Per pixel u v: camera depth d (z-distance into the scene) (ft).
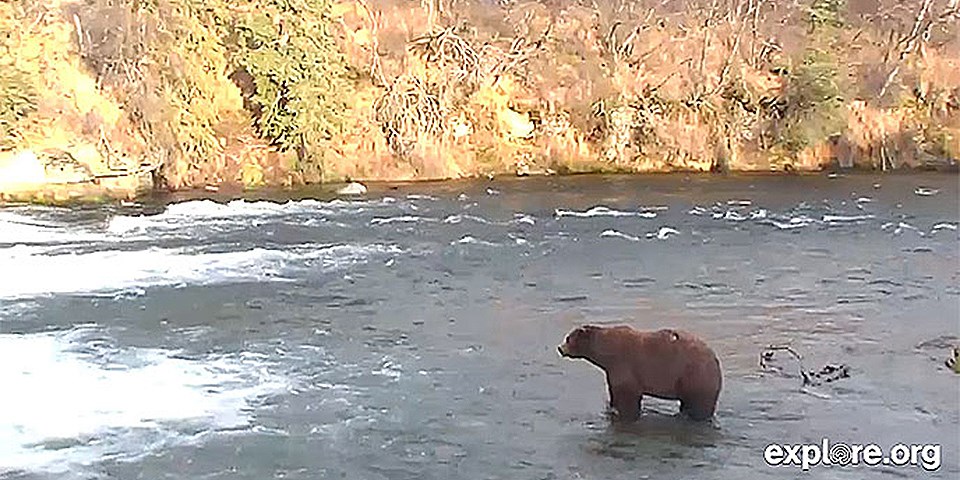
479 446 40.86
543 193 133.18
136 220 107.45
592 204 121.29
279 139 150.10
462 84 161.58
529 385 48.62
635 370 42.96
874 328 59.52
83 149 131.34
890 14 171.22
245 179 147.02
